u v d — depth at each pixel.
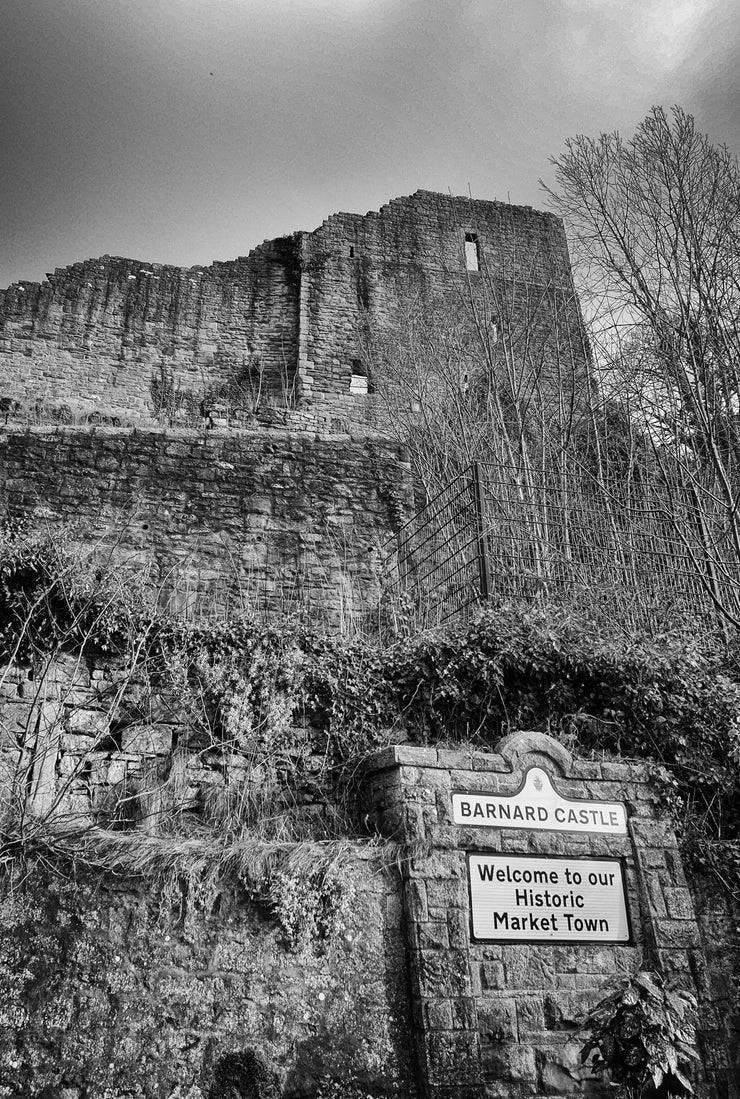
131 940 5.66
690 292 11.76
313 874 6.24
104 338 24.47
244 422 17.02
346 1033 5.93
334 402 24.81
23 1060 5.18
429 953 6.25
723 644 10.06
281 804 7.38
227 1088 5.52
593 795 7.31
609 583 10.44
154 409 23.45
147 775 7.30
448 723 8.17
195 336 25.33
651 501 11.90
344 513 12.35
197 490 11.96
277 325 26.05
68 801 7.09
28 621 7.29
